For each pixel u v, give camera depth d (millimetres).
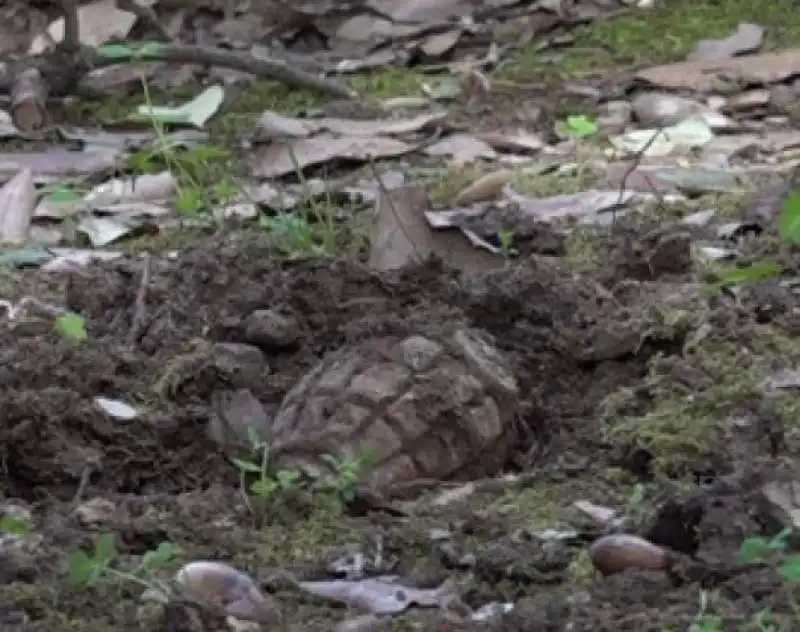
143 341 6797
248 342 6695
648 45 12430
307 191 8672
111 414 5992
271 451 5746
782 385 6059
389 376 5816
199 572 4688
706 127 10148
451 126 10625
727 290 6938
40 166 10164
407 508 5492
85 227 8836
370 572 5004
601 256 7703
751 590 4539
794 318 6656
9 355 6504
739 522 4844
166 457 5945
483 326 6785
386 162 9961
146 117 9398
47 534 5164
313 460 5688
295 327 6695
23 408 5859
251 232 8422
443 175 9562
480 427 5805
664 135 10023
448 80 11930
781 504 4941
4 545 5074
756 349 6387
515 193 9102
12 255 8305
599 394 6395
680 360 6309
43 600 4699
